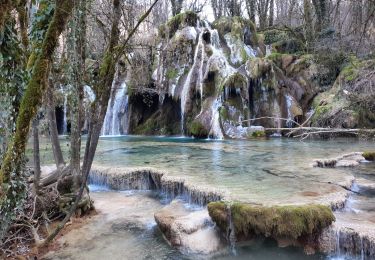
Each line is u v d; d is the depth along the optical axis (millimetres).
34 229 6086
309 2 22047
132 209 7535
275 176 7898
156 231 6445
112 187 9008
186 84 18125
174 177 7969
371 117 14914
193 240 5723
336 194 6402
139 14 8477
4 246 5703
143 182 8969
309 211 5414
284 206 5590
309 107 17797
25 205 6301
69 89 6770
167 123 19484
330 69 18078
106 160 10406
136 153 11766
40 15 4906
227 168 8898
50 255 5570
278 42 22312
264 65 17641
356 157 10461
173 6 26062
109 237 6203
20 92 4668
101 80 3635
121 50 3455
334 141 14422
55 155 7363
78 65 5953
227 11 29984
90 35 7699
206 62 18047
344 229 5227
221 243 5766
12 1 3104
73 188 7055
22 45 5035
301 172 8258
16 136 3330
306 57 18812
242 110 16906
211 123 16797
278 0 32656
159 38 19203
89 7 5527
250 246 5727
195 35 18891
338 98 15078
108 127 19594
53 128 7238
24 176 5199
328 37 18531
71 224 6719
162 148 12992
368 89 12211
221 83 17219
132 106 20219
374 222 5457
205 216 6133
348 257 5168
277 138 16078
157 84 18750
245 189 6789
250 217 5559
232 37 19344
